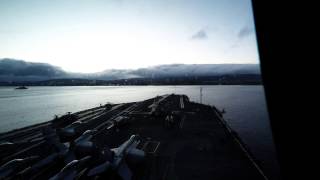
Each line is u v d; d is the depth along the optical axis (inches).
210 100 7293.3
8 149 1632.6
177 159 1302.9
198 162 1249.4
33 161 1362.0
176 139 1722.4
